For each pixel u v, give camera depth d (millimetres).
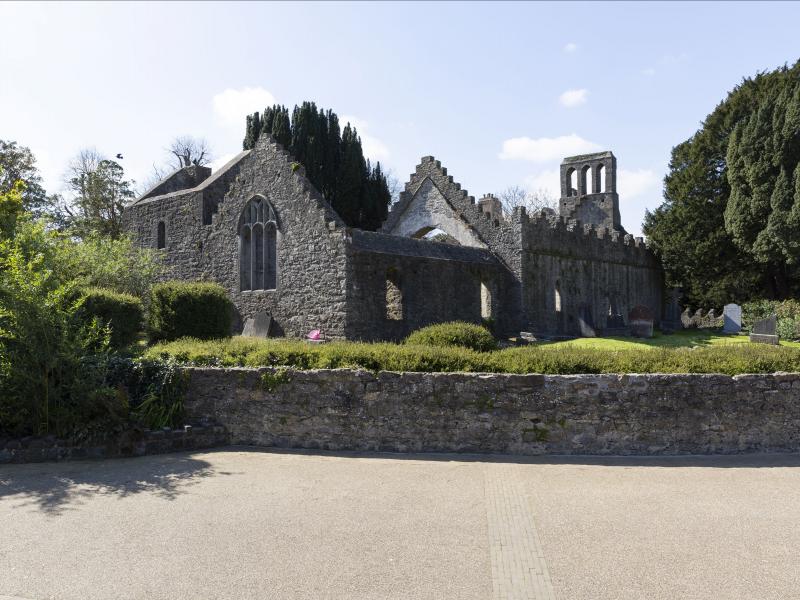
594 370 9805
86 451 9266
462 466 8586
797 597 4688
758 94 37906
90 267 22312
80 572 5145
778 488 7434
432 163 32969
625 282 36344
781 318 28547
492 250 29859
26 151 40750
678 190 39688
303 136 40688
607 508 6707
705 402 9289
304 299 24344
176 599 4691
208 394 10383
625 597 4703
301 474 8211
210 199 29688
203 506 6836
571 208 45188
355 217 41812
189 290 19781
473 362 9984
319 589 4840
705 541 5754
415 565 5270
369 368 10188
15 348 9484
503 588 4848
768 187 33188
